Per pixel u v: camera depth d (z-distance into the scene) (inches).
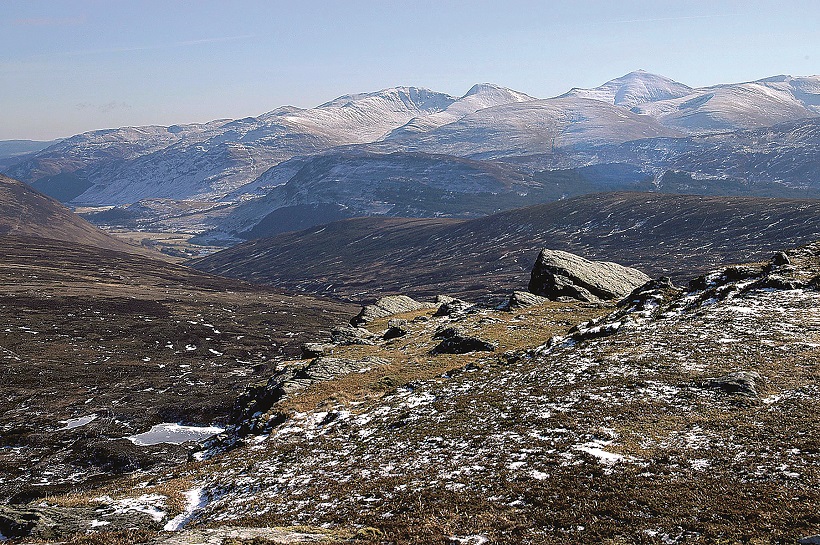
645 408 1283.2
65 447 3727.9
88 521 1091.9
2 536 967.0
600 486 924.6
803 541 670.5
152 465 3265.3
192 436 3934.5
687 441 1085.1
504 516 867.4
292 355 6747.1
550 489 940.6
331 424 1733.5
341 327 3459.6
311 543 754.8
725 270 2427.4
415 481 1099.3
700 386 1369.3
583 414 1300.4
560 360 1820.9
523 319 2790.4
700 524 757.9
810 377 1341.0
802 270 2208.4
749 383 1325.0
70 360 6018.7
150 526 1103.0
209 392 5078.7
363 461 1312.7
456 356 2325.3
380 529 869.2
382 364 2369.6
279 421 1875.0
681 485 893.2
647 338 1846.7
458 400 1636.3
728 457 986.1
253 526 987.3
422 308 4261.8
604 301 3063.5
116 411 4493.1
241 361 6565.0
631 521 796.6
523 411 1411.2
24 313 7731.3
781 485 847.7
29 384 5182.1
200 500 1310.3
